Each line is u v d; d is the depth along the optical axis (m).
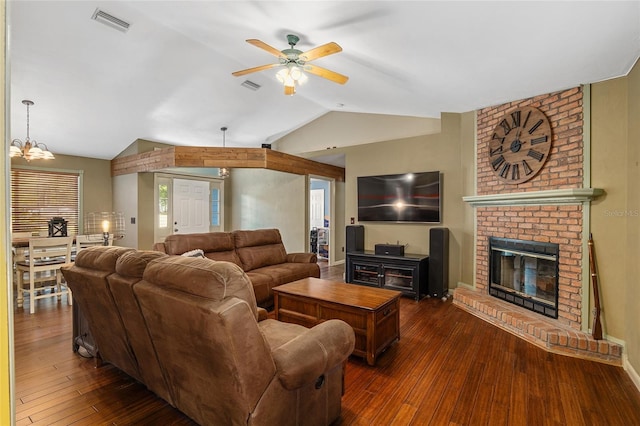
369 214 5.46
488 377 2.40
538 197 3.12
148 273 1.66
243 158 5.46
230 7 2.57
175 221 6.76
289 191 6.66
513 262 3.74
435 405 2.07
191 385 1.66
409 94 3.88
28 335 3.10
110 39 3.47
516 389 2.25
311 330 1.76
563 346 2.78
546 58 2.48
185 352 1.56
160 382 1.92
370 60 3.03
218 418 1.58
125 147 6.28
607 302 2.75
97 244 4.52
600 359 2.64
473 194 4.27
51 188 5.91
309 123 6.52
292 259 4.80
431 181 4.84
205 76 4.48
